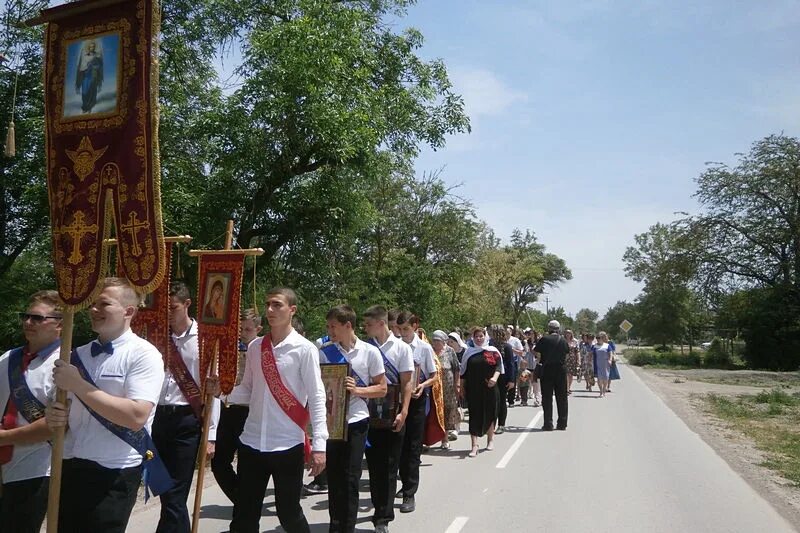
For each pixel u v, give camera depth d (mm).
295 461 4898
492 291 40594
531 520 6914
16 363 4125
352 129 14555
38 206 13039
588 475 9180
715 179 46844
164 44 14703
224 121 14039
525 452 11078
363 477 9398
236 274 5457
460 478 9023
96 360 3744
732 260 46781
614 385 27516
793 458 10906
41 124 12359
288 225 15742
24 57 13453
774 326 44938
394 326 9195
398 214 28422
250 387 5113
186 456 5504
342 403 5691
